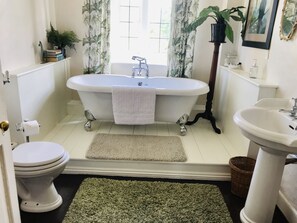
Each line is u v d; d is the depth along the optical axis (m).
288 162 1.76
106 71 3.57
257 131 1.49
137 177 2.47
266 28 2.45
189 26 3.12
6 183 1.10
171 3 3.37
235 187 2.22
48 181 1.90
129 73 3.76
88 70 3.53
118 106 2.88
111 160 2.46
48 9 3.26
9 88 2.28
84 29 3.37
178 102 2.96
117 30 3.68
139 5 3.58
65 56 3.54
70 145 2.72
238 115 1.72
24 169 1.74
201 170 2.47
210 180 2.47
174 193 2.21
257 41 2.63
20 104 2.32
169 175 2.48
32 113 2.57
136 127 3.31
